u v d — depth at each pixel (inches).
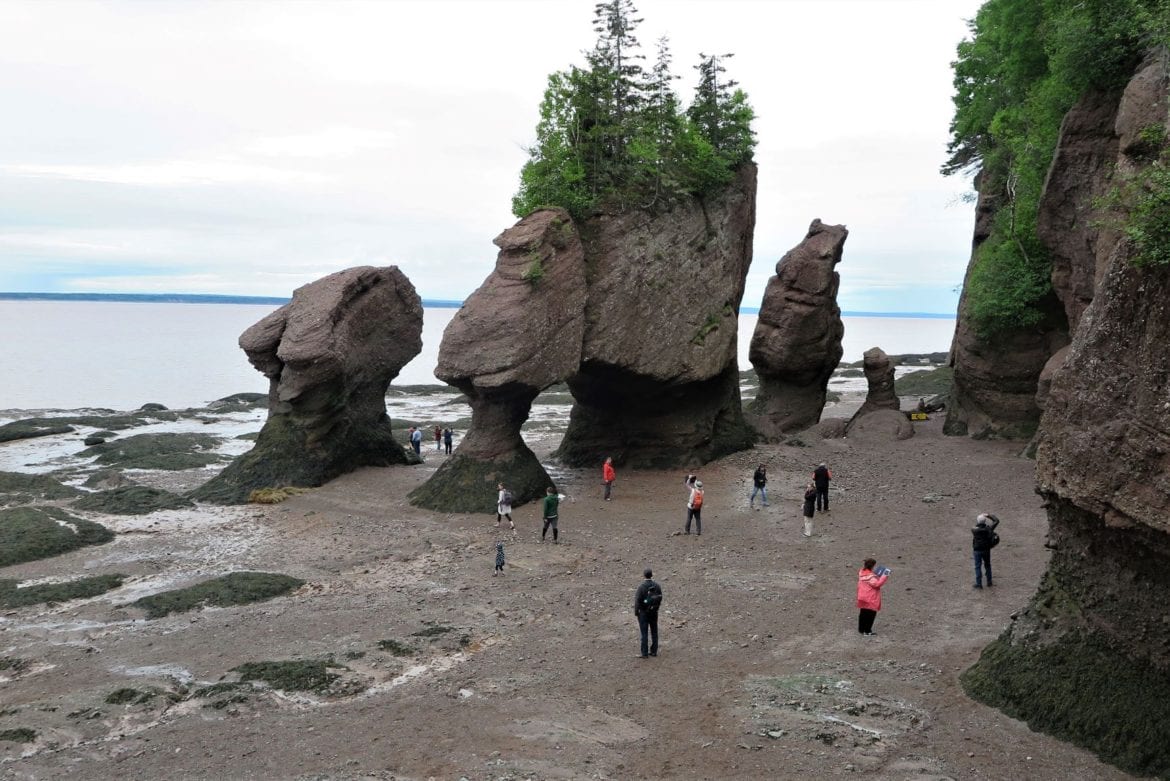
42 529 1244.5
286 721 648.4
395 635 839.1
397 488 1608.0
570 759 583.8
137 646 818.8
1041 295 1729.8
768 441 1910.7
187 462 1966.0
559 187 1568.7
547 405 3297.2
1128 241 593.0
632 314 1588.3
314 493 1576.0
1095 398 609.0
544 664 765.3
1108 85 1455.5
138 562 1135.6
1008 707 629.9
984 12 2217.0
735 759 579.2
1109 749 560.7
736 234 1813.5
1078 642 627.2
